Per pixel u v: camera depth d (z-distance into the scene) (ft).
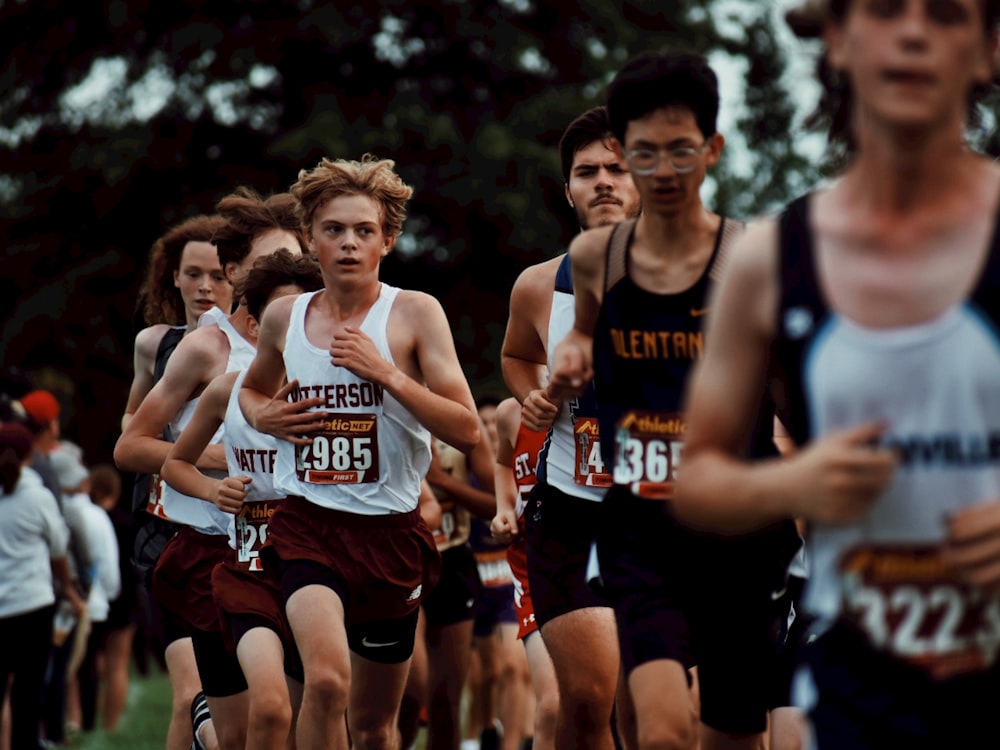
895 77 22.54
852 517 22.00
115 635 114.01
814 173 216.95
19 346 192.95
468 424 50.21
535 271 51.72
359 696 52.90
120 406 200.13
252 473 53.21
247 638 51.03
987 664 23.66
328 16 191.01
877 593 23.75
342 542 50.49
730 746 38.81
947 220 23.04
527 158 185.98
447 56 198.49
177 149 196.13
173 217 195.42
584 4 200.75
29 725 81.10
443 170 184.34
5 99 208.74
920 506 23.24
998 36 23.61
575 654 46.57
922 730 23.93
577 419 47.62
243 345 58.65
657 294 37.32
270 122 201.57
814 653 25.20
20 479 81.15
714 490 23.38
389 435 50.65
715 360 24.44
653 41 203.92
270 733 49.08
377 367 49.39
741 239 24.44
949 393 22.86
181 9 202.49
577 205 51.21
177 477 55.57
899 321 23.03
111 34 205.87
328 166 51.55
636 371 37.81
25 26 208.03
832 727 24.48
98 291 195.93
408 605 51.80
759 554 37.65
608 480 47.09
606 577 38.88
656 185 36.42
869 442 23.11
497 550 93.40
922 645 23.68
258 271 56.80
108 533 105.19
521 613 55.06
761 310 23.97
